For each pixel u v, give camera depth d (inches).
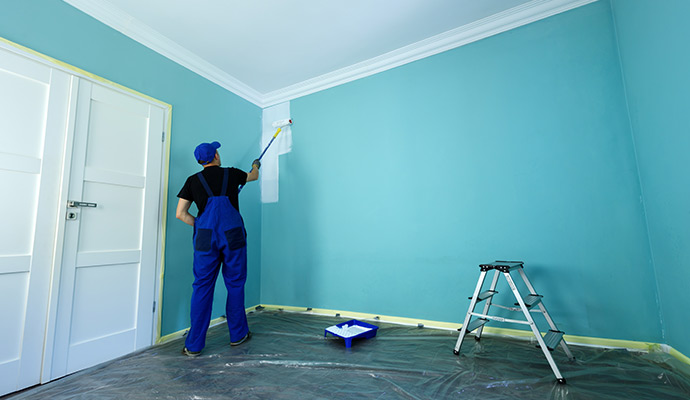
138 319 88.7
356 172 119.6
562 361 71.4
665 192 68.1
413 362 73.2
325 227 123.9
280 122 137.3
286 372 69.8
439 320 100.0
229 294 88.4
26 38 71.6
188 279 104.7
